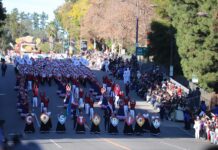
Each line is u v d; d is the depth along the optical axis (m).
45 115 42.50
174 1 63.16
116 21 107.06
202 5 55.22
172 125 50.75
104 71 81.25
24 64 76.75
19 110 49.72
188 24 57.22
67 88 54.59
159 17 74.06
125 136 43.00
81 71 68.44
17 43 189.12
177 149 35.59
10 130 42.12
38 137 39.66
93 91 60.19
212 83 55.31
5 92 62.34
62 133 42.72
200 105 53.22
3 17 59.09
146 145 37.22
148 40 74.06
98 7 128.25
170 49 70.31
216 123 44.69
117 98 57.38
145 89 61.50
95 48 130.50
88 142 37.75
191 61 56.41
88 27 129.88
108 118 44.94
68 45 156.38
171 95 56.31
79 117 43.22
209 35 53.53
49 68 70.38
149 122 45.84
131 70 71.81
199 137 44.25
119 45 112.75
